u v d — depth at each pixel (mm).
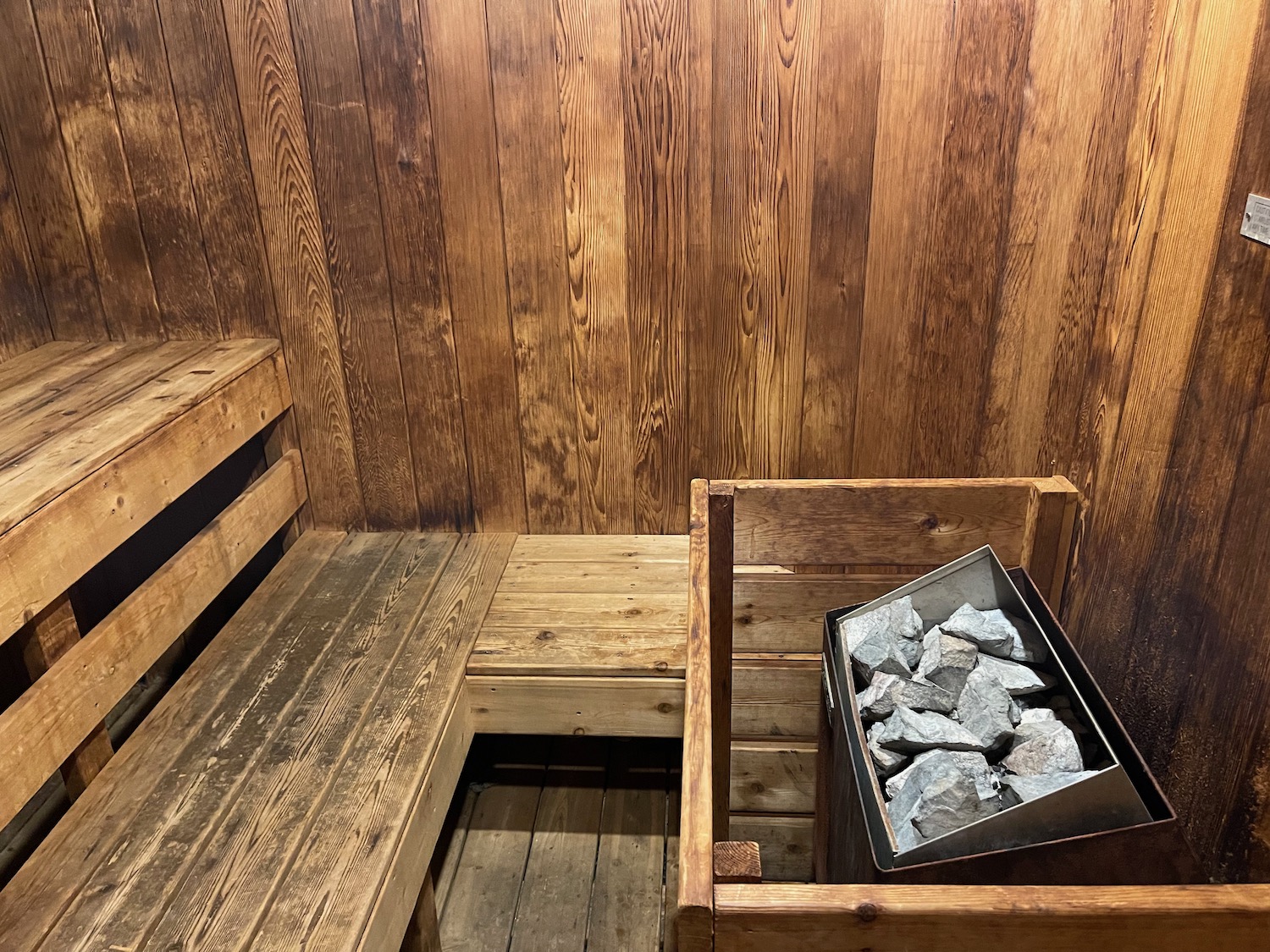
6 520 1522
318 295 2316
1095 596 1964
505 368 2348
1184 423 1619
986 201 2057
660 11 1990
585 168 2133
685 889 944
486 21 2033
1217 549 1482
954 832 1123
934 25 1940
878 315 2191
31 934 1453
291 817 1663
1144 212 1840
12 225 2264
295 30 2076
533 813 2457
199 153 2197
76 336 2396
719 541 1773
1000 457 2273
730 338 2256
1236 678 1416
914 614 1562
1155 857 1094
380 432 2451
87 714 1717
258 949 1426
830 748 1598
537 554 2438
